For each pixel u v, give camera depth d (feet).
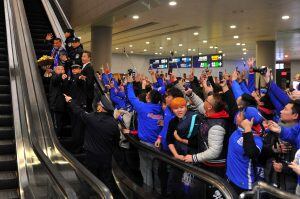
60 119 20.08
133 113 18.35
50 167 12.08
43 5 39.19
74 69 20.17
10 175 15.81
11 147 17.26
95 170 14.71
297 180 10.32
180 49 84.64
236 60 111.34
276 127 10.64
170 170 14.03
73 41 23.22
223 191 9.85
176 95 14.17
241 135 10.96
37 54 28.99
